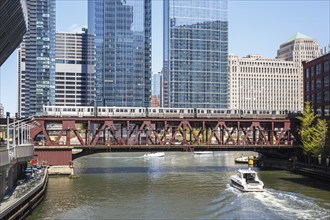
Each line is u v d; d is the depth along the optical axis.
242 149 104.69
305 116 105.06
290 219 47.44
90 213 51.81
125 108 103.19
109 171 99.88
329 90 108.75
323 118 110.50
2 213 38.25
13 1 63.22
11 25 72.62
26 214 49.50
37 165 83.62
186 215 50.47
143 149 96.12
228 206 55.44
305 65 124.19
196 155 171.38
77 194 65.19
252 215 49.78
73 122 94.31
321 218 47.72
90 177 86.81
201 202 58.50
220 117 104.69
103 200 60.28
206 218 48.75
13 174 58.50
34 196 54.25
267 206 55.00
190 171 100.12
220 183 77.50
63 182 78.81
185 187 72.44
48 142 92.62
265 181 81.06
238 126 103.94
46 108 100.88
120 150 95.44
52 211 52.75
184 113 105.81
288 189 70.00
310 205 55.53
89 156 163.62
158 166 115.50
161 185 74.88
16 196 47.81
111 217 49.72
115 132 105.31
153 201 59.56
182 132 101.69
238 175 72.38
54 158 89.69
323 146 92.00
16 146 53.94
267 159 116.19
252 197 62.03
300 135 107.81
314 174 85.69
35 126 92.06
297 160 107.12
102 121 98.69
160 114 104.44
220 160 142.00
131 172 97.44
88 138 95.38
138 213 51.88
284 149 108.50
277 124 112.81
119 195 64.31
